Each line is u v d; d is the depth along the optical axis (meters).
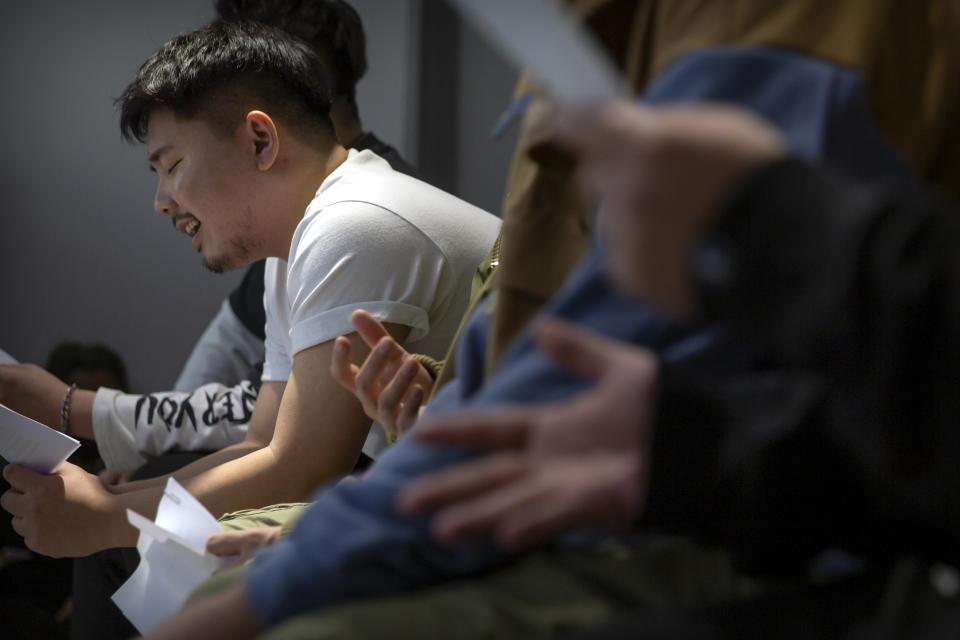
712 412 0.62
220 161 1.66
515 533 0.55
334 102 2.09
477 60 3.35
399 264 1.56
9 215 3.93
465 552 0.67
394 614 0.62
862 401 0.51
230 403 1.94
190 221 1.71
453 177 3.37
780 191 0.51
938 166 0.73
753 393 0.62
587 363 0.58
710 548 0.68
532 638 0.59
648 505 0.62
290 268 1.60
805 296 0.51
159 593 1.13
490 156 3.33
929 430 0.51
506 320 0.79
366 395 1.27
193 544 1.12
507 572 0.69
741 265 0.51
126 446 1.92
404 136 3.35
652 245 0.51
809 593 0.60
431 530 0.66
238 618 0.71
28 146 3.91
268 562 0.73
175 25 3.78
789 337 0.52
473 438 0.57
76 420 1.94
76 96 3.88
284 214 1.69
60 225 3.90
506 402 0.64
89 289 3.88
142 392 3.83
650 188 0.50
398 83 3.36
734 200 0.50
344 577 0.67
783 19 0.68
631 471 0.55
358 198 1.60
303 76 1.71
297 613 0.69
